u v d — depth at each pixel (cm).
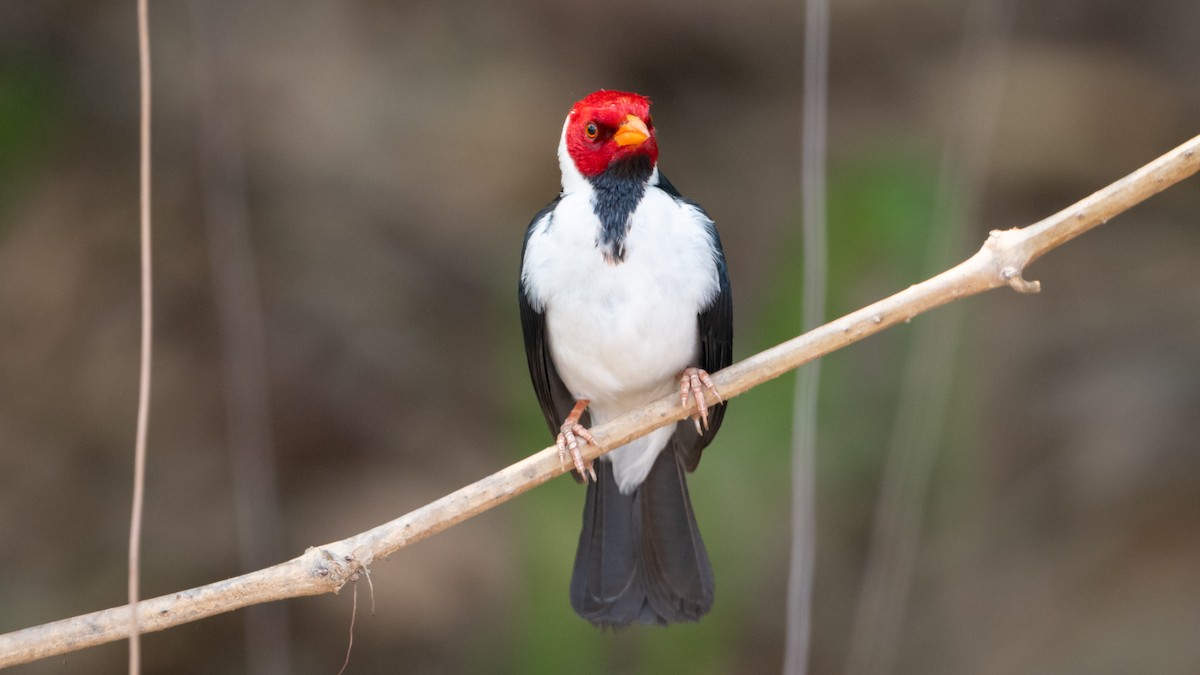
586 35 1500
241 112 1312
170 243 1230
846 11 1550
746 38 1542
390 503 1133
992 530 1118
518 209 1354
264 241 1261
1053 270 1385
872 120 1468
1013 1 1330
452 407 1216
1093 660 1049
